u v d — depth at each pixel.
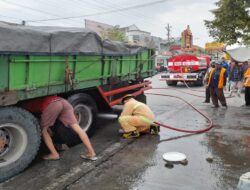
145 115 7.09
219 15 18.80
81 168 5.21
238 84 14.83
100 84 7.38
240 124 8.52
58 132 6.05
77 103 6.56
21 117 4.91
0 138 4.85
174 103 12.51
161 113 10.16
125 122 7.03
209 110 10.82
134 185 4.57
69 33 5.96
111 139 7.01
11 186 4.56
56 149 6.14
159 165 5.37
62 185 4.57
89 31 6.58
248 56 19.25
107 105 7.87
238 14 18.27
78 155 5.87
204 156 5.84
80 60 6.46
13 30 4.74
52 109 5.48
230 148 6.32
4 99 4.70
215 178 4.81
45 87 5.52
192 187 4.50
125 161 5.55
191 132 7.54
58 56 5.79
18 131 4.93
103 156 5.81
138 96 10.29
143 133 7.38
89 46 6.56
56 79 5.80
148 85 10.98
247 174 4.48
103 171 5.09
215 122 8.76
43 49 5.35
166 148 6.31
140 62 9.83
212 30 19.62
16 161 4.90
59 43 5.72
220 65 11.23
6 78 4.73
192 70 20.23
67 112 5.66
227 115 9.84
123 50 8.25
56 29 6.24
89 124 7.04
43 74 5.48
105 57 7.45
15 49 4.77
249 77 11.67
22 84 5.05
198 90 18.00
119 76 8.35
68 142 6.24
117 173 5.01
